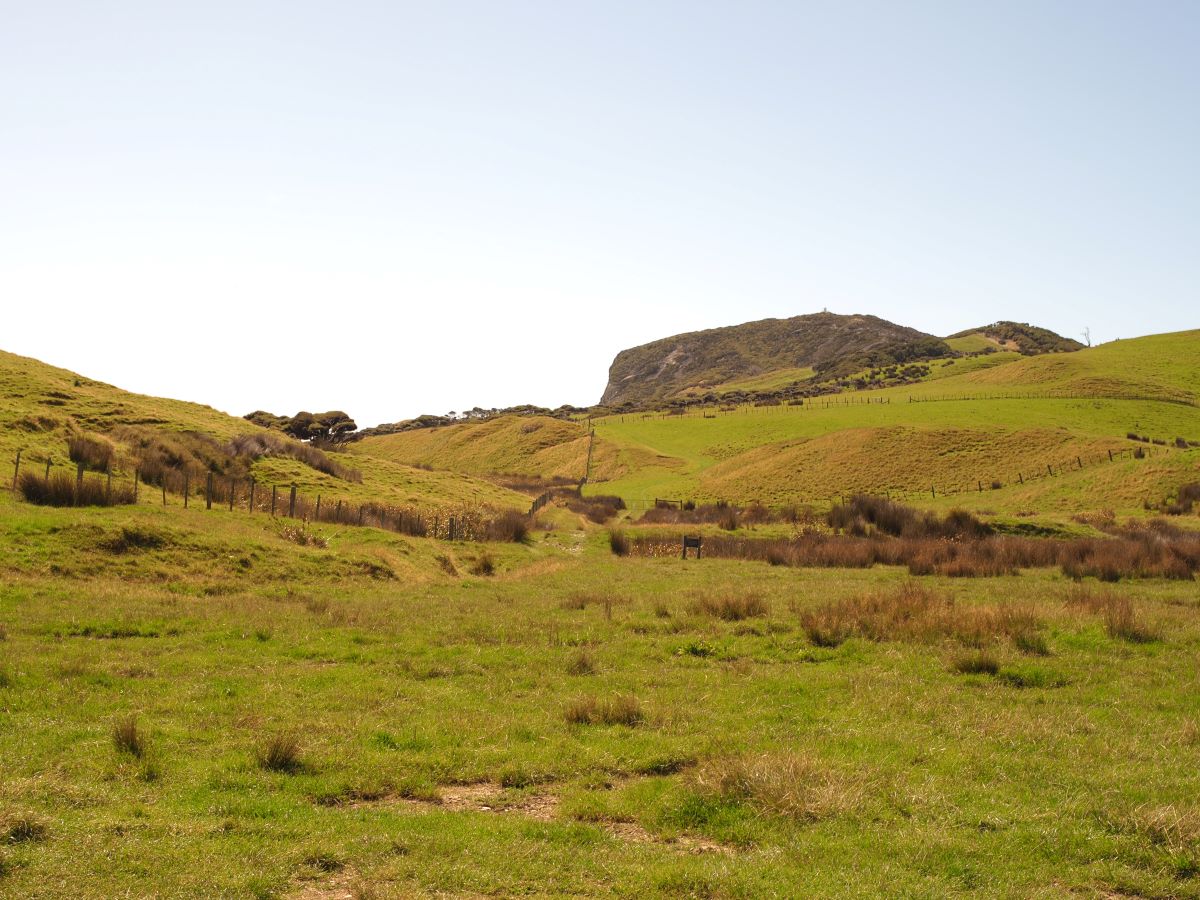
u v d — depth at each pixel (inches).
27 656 570.9
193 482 1622.8
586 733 452.4
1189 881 292.2
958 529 1836.9
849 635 713.6
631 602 928.3
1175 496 2373.3
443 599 962.7
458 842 317.1
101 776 371.2
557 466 4640.8
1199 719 478.0
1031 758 413.7
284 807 348.2
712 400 7682.1
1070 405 4443.9
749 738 439.2
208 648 639.1
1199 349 5767.7
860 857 306.0
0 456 1393.9
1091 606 823.7
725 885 283.9
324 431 4033.0
